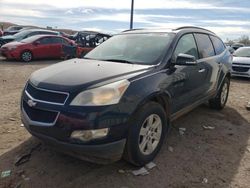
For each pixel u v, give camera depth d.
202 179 3.81
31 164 4.00
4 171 3.83
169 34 4.95
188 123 5.80
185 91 4.83
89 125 3.34
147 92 3.81
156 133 4.17
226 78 6.83
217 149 4.70
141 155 3.89
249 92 9.41
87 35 18.56
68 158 4.18
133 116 3.65
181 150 4.58
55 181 3.65
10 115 5.89
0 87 8.80
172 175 3.87
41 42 16.73
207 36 6.09
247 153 4.62
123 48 4.95
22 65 14.52
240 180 3.84
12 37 20.02
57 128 3.44
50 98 3.55
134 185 3.62
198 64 5.21
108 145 3.45
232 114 6.58
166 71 4.33
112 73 3.82
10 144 4.56
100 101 3.42
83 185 3.58
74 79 3.65
